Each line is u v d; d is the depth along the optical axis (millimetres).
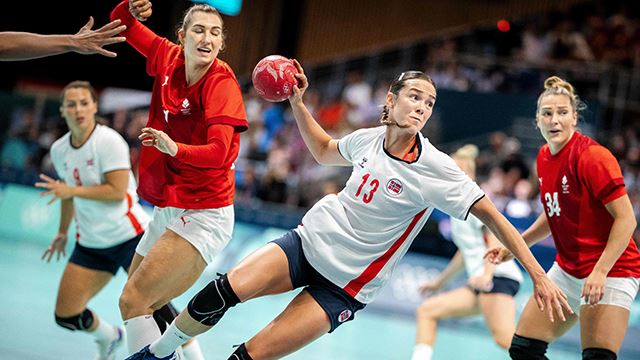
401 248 11242
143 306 11406
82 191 14484
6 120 42469
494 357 23562
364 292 11180
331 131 44969
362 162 11133
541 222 13812
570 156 12656
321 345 22312
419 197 10742
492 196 36094
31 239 36844
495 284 17250
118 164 14977
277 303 31406
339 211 11055
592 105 43594
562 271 13180
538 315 13125
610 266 11695
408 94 10672
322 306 10867
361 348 22578
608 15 48375
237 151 11938
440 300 17625
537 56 47531
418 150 10742
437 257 31938
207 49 11242
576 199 12578
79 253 15281
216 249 11867
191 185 11609
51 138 41812
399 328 28078
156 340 11211
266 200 38000
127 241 15414
